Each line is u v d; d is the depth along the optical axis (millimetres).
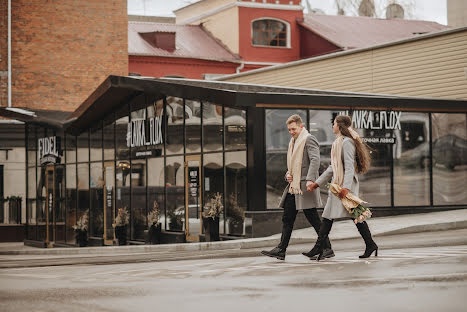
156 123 22281
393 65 25641
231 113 18766
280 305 5703
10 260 16828
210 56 44156
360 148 9141
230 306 5719
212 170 19625
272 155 17594
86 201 26141
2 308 5984
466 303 5484
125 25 34406
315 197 9531
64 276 9094
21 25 32844
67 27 33500
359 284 6688
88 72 33750
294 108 17828
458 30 23625
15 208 30656
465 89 23531
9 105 31859
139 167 23219
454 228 15812
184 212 20953
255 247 15578
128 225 23750
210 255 12969
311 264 8758
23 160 30812
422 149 19234
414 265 8008
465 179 19656
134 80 20312
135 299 6297
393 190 18906
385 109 18812
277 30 46250
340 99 18250
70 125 26156
